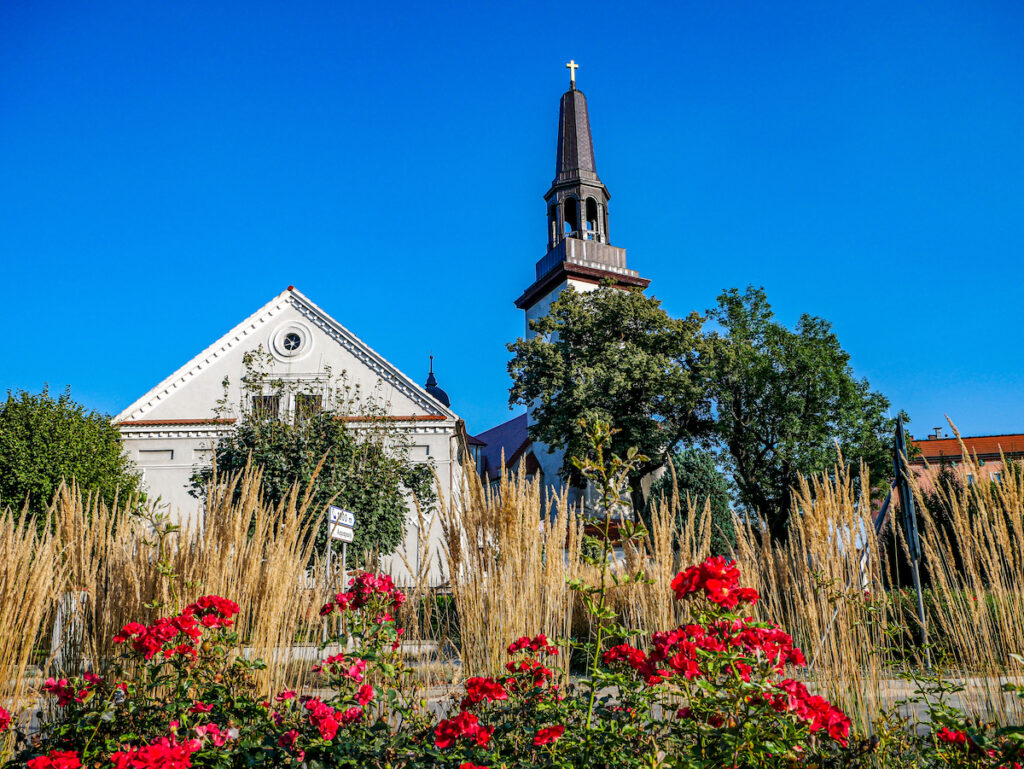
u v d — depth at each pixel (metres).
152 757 2.34
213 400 25.59
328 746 2.73
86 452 19.25
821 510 3.83
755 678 2.64
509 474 4.57
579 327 29.22
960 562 3.88
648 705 2.86
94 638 3.99
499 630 4.09
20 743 3.16
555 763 2.65
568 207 42.91
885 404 26.31
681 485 23.00
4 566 3.59
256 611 3.93
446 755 2.70
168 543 4.15
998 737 2.45
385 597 3.81
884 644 3.83
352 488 13.63
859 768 2.65
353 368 25.75
